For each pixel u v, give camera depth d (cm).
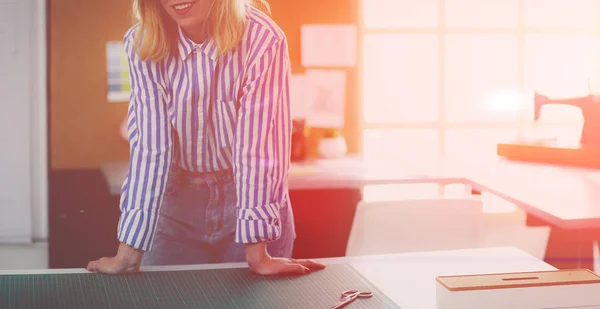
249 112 149
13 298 129
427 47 429
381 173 330
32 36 398
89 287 136
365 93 418
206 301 128
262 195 148
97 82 390
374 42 421
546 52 443
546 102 297
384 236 202
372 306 125
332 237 331
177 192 175
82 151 390
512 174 255
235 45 149
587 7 441
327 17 404
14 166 399
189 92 153
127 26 392
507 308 114
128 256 146
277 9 399
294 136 375
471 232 206
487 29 436
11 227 402
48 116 388
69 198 371
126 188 152
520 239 394
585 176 246
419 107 428
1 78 395
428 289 140
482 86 433
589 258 293
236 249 177
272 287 137
